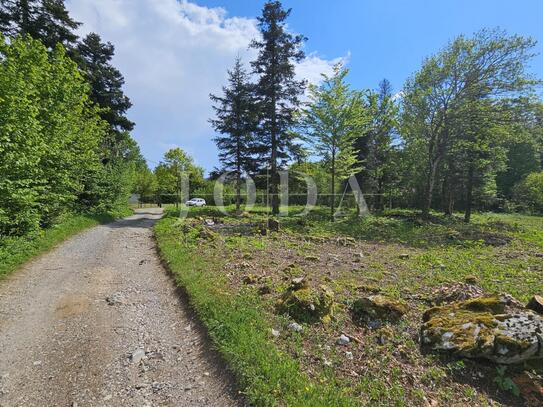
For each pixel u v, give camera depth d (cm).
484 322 398
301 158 2230
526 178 3638
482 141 2102
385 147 2583
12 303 559
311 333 435
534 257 969
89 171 1767
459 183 2769
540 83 1820
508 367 353
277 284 639
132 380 359
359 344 416
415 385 339
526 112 1884
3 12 1519
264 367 342
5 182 748
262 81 2119
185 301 575
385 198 3191
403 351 397
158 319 517
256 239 1217
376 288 630
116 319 513
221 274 698
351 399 303
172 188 3497
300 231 1480
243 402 312
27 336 452
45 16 1694
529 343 345
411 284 684
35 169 874
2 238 793
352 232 1509
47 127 1102
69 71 1396
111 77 2462
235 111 2273
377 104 2488
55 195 1112
